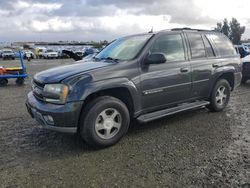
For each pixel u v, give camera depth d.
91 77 4.51
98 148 4.64
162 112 5.44
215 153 4.41
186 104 5.98
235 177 3.66
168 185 3.50
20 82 12.97
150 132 5.39
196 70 5.93
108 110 4.64
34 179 3.71
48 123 4.52
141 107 5.13
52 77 4.58
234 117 6.37
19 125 5.93
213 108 6.63
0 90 11.05
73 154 4.46
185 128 5.62
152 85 5.18
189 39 6.05
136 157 4.32
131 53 5.24
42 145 4.83
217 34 6.86
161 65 5.34
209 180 3.60
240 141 4.91
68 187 3.50
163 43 5.52
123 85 4.77
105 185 3.53
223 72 6.55
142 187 3.47
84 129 4.46
